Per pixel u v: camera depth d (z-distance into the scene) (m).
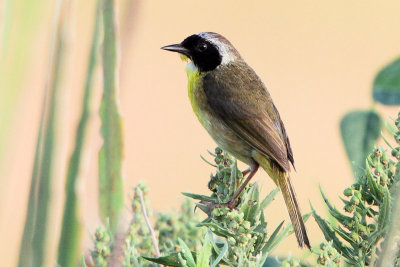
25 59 4.39
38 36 4.44
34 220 4.54
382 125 4.88
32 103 17.28
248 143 10.42
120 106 4.89
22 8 4.35
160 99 24.05
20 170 16.89
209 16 27.88
